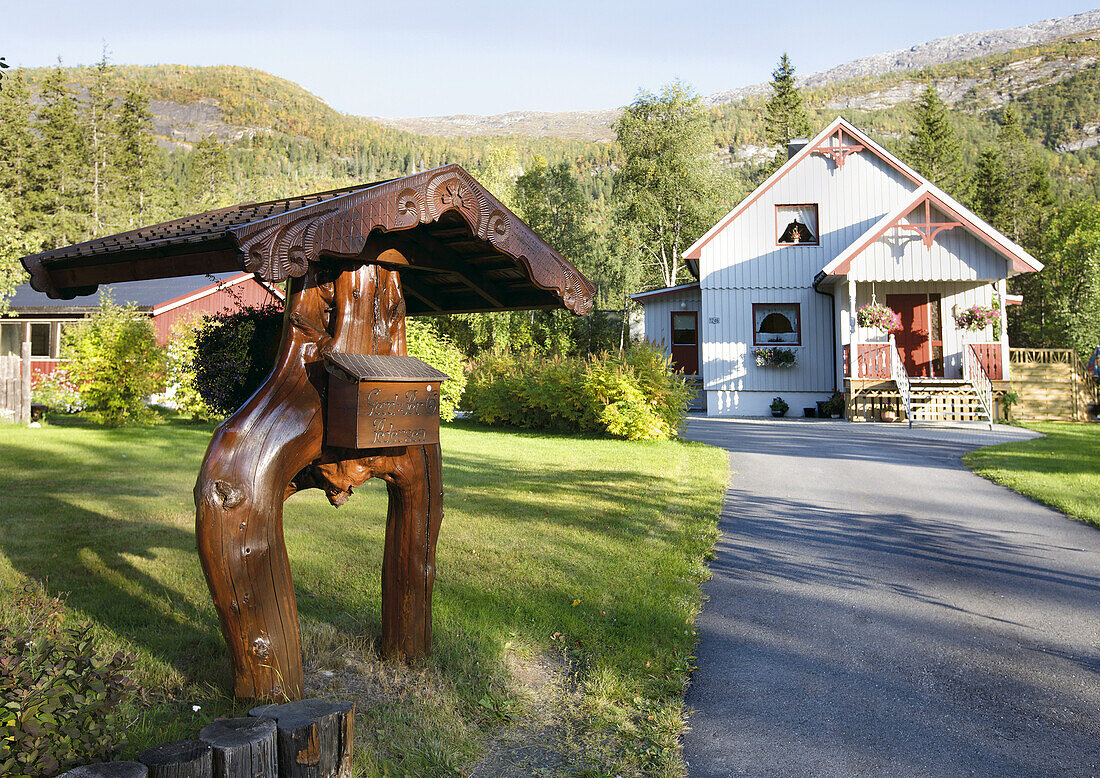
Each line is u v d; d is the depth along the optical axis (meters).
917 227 19.86
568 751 3.61
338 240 3.24
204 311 23.95
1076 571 6.77
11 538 6.81
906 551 7.44
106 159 63.88
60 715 2.44
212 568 3.25
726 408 23.45
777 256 23.38
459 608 5.28
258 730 2.55
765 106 61.06
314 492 9.88
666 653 4.77
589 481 10.86
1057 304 40.09
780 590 6.25
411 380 3.64
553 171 49.09
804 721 4.02
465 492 9.93
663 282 48.16
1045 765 3.58
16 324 24.92
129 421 17.30
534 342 34.25
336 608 5.17
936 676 4.59
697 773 3.50
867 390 20.59
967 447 14.68
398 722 3.63
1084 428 18.17
